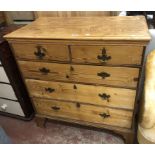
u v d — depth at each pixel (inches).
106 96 49.6
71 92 53.2
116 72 44.1
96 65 44.5
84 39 40.6
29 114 72.5
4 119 74.4
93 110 54.9
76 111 57.9
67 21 54.5
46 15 64.8
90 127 66.7
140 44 38.1
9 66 59.1
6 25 70.5
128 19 50.2
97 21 51.4
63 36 42.4
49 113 63.4
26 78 56.2
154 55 48.5
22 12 68.2
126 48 39.6
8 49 57.6
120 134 60.5
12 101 68.2
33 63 50.9
